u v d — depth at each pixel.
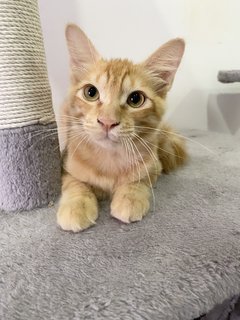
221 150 0.35
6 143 0.19
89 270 0.15
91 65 0.22
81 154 0.22
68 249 0.17
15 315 0.13
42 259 0.16
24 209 0.21
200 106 0.44
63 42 0.33
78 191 0.21
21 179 0.20
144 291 0.14
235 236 0.18
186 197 0.23
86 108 0.21
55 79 0.33
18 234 0.18
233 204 0.22
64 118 0.23
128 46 0.38
